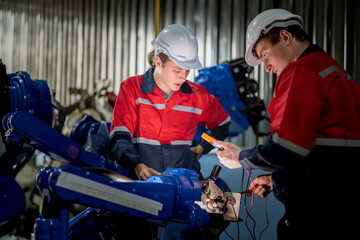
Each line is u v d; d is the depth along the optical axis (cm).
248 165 142
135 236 158
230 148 149
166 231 140
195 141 242
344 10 347
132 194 128
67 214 126
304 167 133
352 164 130
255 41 152
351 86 137
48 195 125
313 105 126
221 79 264
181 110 203
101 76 447
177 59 186
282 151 126
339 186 130
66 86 462
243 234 276
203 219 132
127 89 197
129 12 434
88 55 453
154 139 199
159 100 198
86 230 161
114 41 441
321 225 131
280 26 146
